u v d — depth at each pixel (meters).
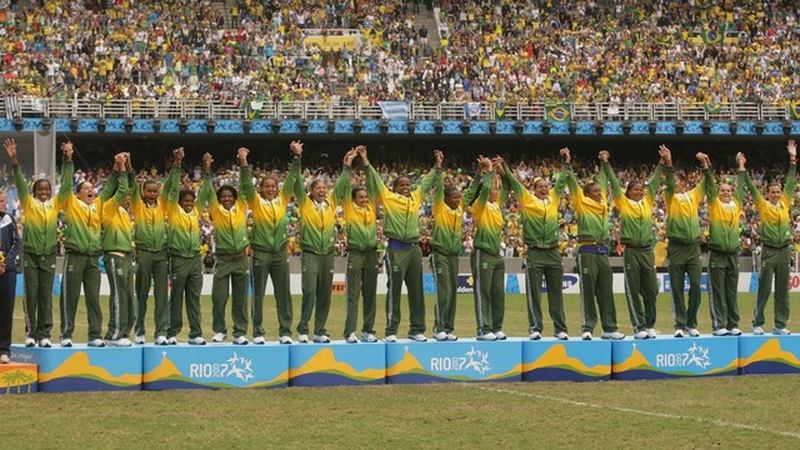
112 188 24.14
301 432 19.09
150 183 24.62
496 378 24.38
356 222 24.72
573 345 24.62
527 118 72.12
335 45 79.06
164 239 24.56
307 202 24.62
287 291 24.72
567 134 72.31
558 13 83.44
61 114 67.81
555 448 18.03
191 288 24.53
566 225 64.50
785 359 25.88
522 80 78.06
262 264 24.52
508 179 25.53
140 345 23.48
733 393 23.14
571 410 21.12
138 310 24.81
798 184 74.31
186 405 21.36
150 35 76.69
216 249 24.61
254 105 69.69
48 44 75.00
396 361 23.95
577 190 25.64
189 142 73.69
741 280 62.50
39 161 46.88
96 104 68.44
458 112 71.62
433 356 24.14
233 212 24.52
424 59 79.06
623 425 19.77
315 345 23.61
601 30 82.38
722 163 77.81
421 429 19.38
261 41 77.88
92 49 75.00
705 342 25.36
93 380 22.69
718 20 83.44
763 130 73.56
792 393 23.17
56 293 51.06
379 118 70.88
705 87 78.19
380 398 22.27
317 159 74.88
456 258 25.38
